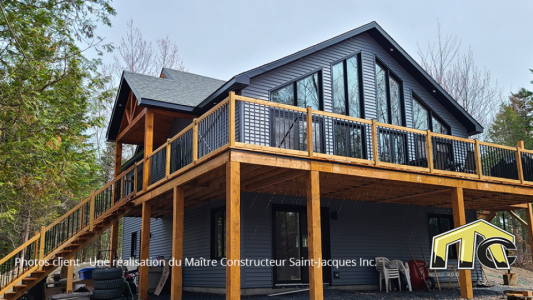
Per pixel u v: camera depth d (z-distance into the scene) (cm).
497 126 2872
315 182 745
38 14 1027
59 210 2362
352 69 1231
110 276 884
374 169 833
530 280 1537
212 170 772
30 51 1020
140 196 1125
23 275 963
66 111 1170
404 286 1156
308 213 736
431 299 919
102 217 1147
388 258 1212
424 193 1060
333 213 1145
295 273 1051
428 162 920
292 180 881
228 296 627
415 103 1360
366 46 1268
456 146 1183
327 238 1125
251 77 962
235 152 674
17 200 1434
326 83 1155
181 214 874
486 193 1083
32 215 1973
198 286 1166
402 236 1261
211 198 1120
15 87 973
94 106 1216
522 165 1111
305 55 1083
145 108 1138
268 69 998
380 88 1282
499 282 1458
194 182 879
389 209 1262
